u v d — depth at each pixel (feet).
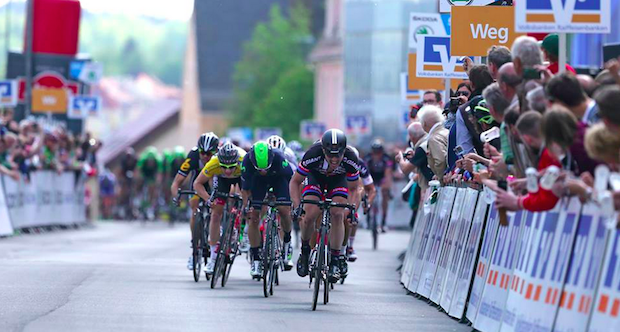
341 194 83.25
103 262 121.19
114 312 72.69
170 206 233.35
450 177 85.10
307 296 88.43
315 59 528.63
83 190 220.43
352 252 111.55
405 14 417.49
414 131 102.53
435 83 121.80
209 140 98.37
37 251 138.72
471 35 93.09
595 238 48.85
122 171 265.54
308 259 86.22
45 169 192.13
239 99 639.76
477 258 69.72
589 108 51.88
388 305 82.12
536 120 53.57
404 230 226.38
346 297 88.58
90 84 249.14
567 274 51.52
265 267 86.53
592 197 48.01
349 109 430.61
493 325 62.03
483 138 71.72
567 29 63.93
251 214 91.25
